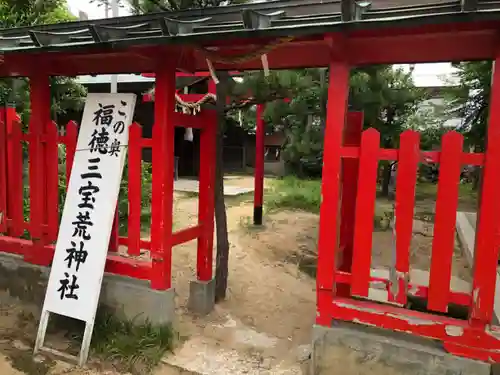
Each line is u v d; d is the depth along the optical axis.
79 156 4.09
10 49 3.83
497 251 2.88
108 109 4.09
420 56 3.39
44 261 4.51
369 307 3.23
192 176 18.42
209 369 3.61
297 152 8.88
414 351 3.09
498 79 2.81
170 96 3.89
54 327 4.30
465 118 10.62
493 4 2.41
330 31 2.75
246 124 17.94
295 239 8.23
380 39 3.13
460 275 6.08
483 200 2.88
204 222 4.72
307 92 7.31
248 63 4.48
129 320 4.10
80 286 3.85
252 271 6.46
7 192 4.84
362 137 3.13
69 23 3.93
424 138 10.24
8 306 4.73
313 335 3.36
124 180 8.20
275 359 3.83
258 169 9.12
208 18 3.33
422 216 10.56
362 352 3.24
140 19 3.63
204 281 4.79
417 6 2.66
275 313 4.95
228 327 4.48
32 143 4.43
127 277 4.18
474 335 2.96
